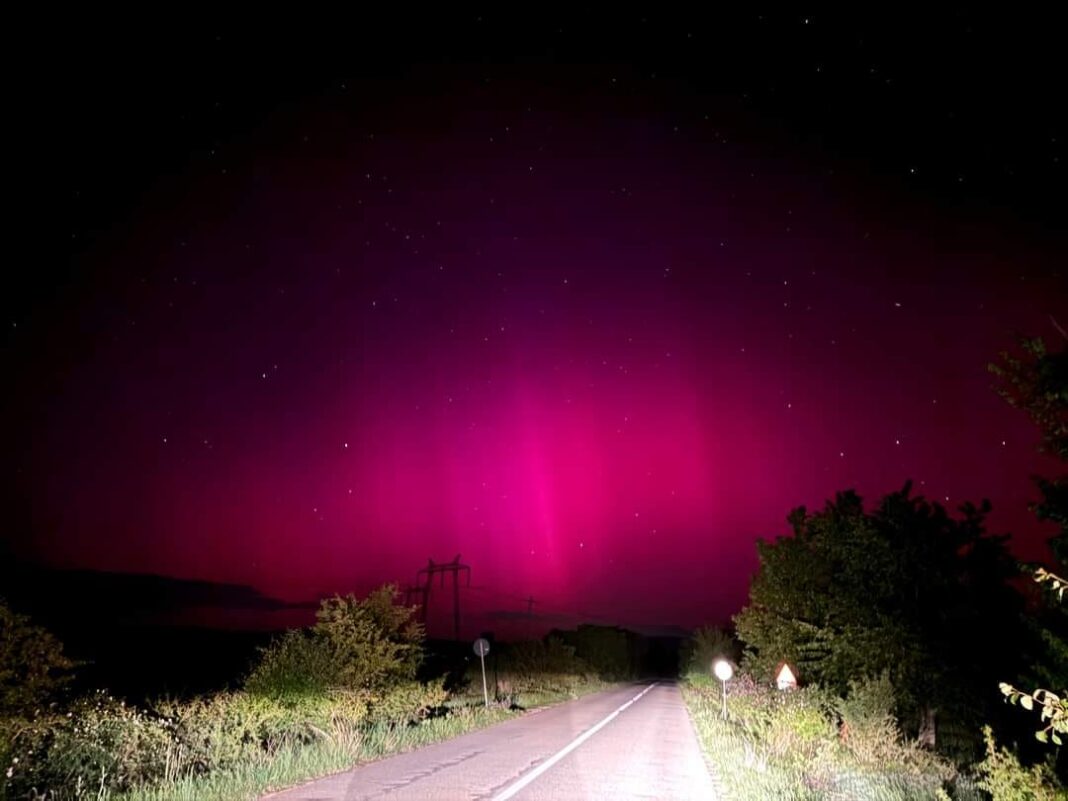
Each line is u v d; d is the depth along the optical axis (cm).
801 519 2455
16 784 913
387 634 1952
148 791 968
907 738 1786
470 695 3400
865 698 1555
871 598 1786
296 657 1680
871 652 1717
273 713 1523
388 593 1988
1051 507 722
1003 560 1764
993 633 1714
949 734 1800
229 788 1034
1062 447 615
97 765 1033
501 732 2125
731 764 1424
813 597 2183
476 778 1253
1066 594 700
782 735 1609
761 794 1102
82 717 1074
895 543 1797
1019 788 770
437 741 1838
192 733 1269
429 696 2112
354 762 1411
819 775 1258
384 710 1862
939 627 1741
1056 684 985
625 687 7025
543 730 2214
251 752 1302
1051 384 602
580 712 3150
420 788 1141
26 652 1012
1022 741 1568
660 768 1452
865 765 1316
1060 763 966
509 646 4716
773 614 2411
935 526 1825
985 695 1658
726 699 2922
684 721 2747
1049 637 997
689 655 8212
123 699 1248
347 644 1825
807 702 1788
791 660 2233
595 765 1464
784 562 2342
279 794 1064
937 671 1673
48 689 1041
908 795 1113
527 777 1281
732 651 6481
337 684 1695
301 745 1505
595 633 8075
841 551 1903
